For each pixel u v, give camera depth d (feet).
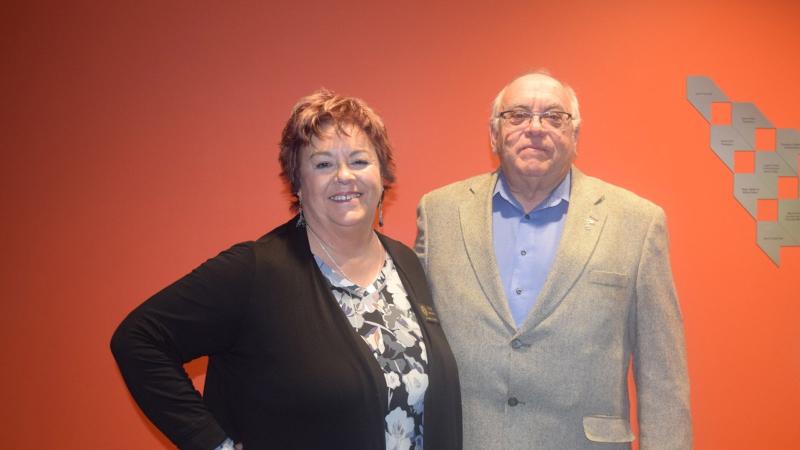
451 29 7.73
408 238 7.79
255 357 4.13
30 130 7.80
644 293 4.99
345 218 4.43
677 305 5.08
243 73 7.77
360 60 7.73
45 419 7.84
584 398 4.83
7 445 7.84
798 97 7.72
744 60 7.69
